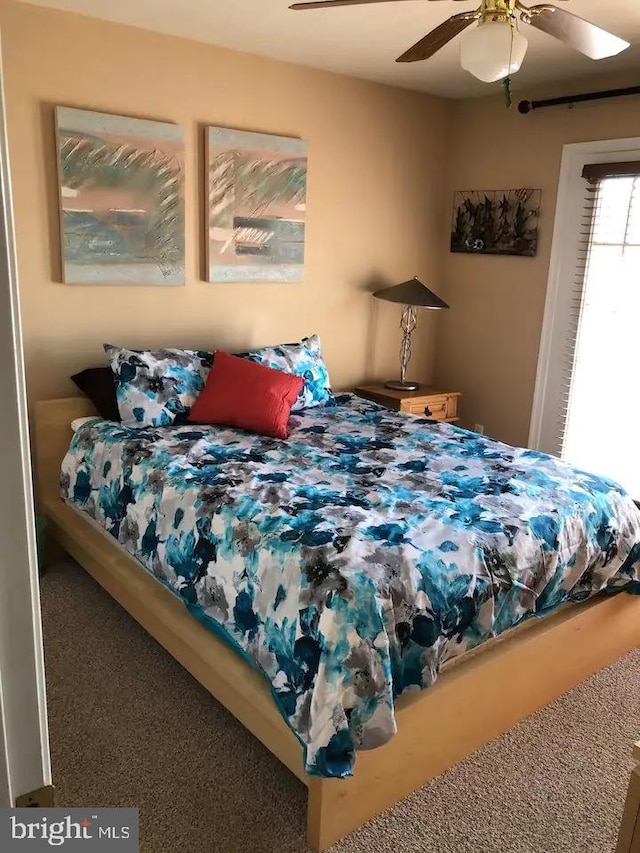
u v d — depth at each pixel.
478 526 2.10
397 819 1.83
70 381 3.29
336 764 1.62
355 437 3.03
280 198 3.73
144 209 3.29
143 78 3.21
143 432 2.93
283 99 3.68
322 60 3.59
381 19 2.92
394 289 4.09
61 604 2.85
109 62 3.10
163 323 3.51
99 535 2.87
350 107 3.95
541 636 2.18
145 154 3.24
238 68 3.48
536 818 1.86
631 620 2.61
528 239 4.12
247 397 3.04
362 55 3.47
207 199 3.47
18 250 3.03
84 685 2.34
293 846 1.74
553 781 1.99
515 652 2.10
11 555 0.56
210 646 2.05
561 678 2.35
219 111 3.47
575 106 3.80
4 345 0.52
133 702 2.26
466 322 4.58
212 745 2.08
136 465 2.60
